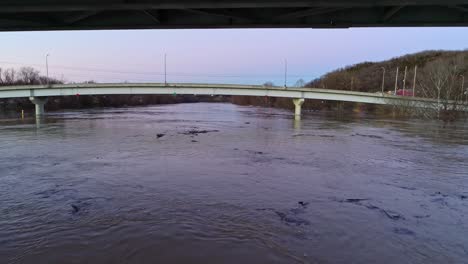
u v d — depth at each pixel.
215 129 37.31
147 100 136.88
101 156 18.92
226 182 13.05
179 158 18.41
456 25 10.23
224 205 10.23
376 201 10.91
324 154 20.67
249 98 160.88
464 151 22.33
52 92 59.19
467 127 41.97
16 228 8.34
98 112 75.44
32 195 11.16
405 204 10.61
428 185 13.13
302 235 8.04
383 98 62.22
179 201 10.58
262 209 9.91
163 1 8.48
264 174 14.60
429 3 8.24
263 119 57.91
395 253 7.18
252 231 8.23
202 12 9.78
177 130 35.47
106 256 6.92
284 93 64.75
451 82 55.31
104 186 12.34
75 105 90.06
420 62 145.12
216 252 7.09
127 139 27.14
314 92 64.50
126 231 8.16
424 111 56.09
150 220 8.90
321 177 14.26
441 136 31.88
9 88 57.03
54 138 27.67
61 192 11.53
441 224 8.90
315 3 8.45
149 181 13.12
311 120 56.25
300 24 10.63
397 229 8.50
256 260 6.77
